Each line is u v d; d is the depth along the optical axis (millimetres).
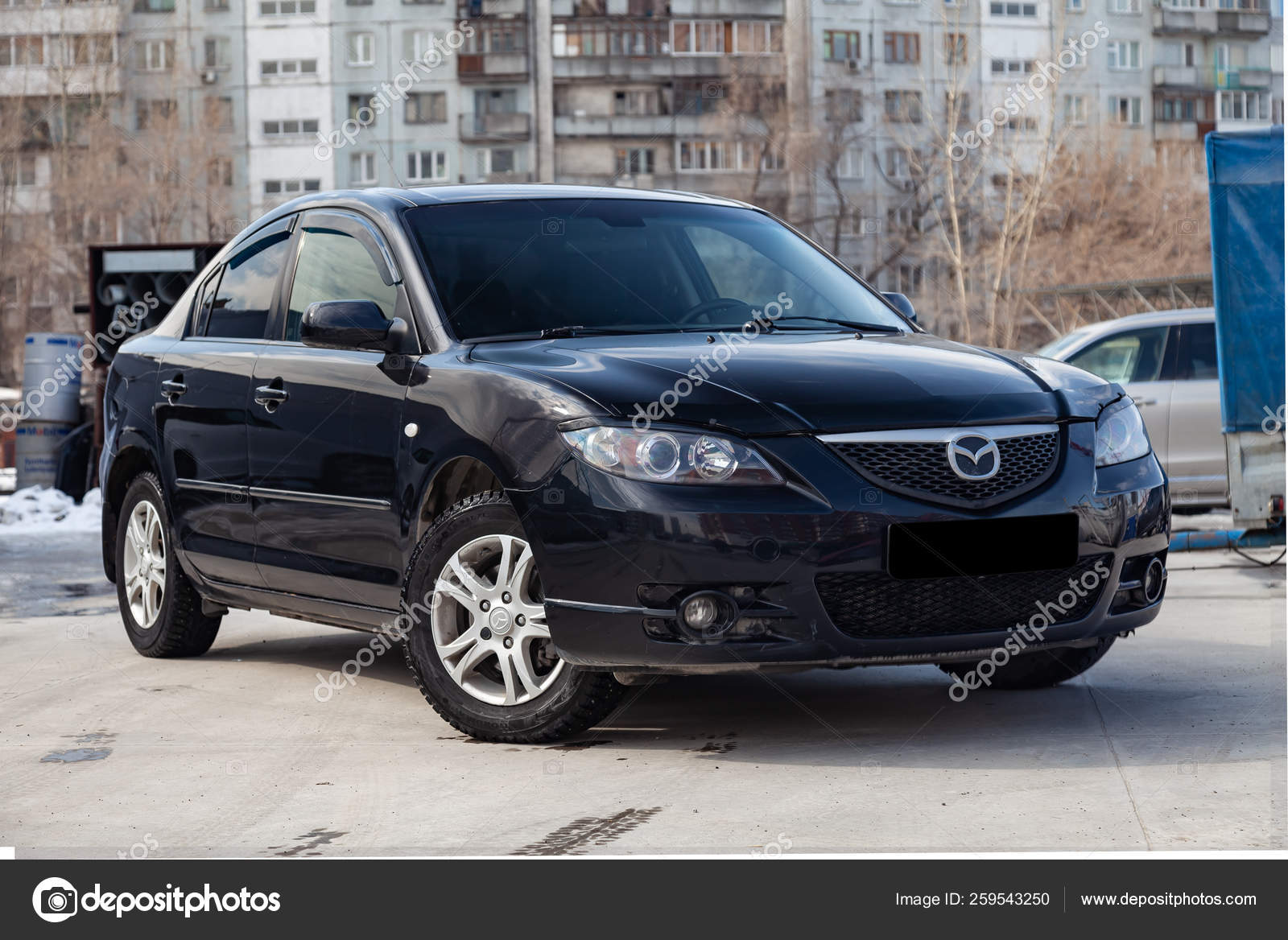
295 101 66750
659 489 4078
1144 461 4656
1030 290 23016
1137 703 4891
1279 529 9102
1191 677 5336
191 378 6055
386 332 4906
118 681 5840
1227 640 6191
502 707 4512
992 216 40031
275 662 6246
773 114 55688
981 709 4867
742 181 55969
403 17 67250
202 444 5914
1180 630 6520
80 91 54438
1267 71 60500
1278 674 5348
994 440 4266
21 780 4191
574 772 4113
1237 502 9070
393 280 5176
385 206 5469
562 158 68500
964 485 4203
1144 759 4070
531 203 5566
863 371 4426
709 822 3557
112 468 6684
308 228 5836
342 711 5098
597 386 4293
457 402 4590
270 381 5488
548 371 4441
